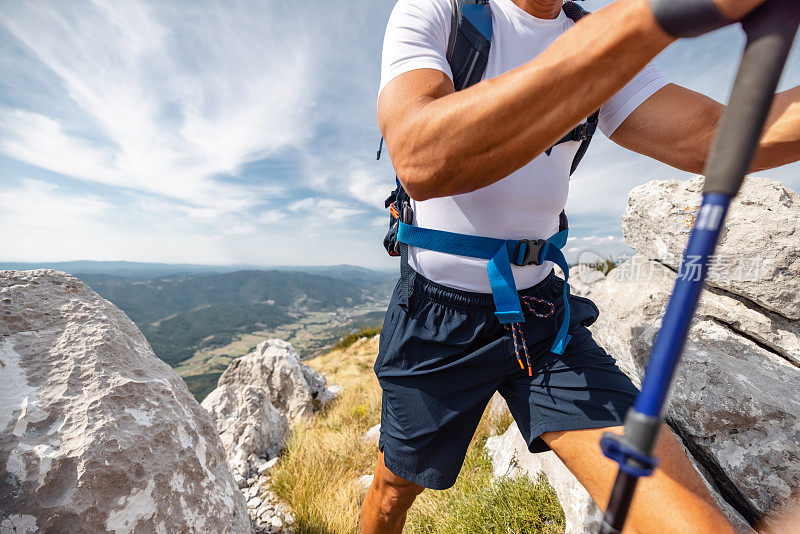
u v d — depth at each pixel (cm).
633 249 295
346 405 634
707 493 71
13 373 124
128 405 136
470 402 109
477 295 105
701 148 98
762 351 189
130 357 155
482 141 49
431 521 252
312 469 347
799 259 194
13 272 151
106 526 114
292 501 287
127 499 120
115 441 124
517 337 104
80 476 113
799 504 79
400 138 60
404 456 118
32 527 105
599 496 86
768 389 157
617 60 39
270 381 615
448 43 93
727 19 33
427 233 107
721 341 195
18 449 112
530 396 104
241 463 354
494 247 103
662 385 36
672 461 73
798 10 33
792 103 79
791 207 215
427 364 111
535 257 104
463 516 228
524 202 103
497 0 101
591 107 43
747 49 35
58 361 133
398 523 141
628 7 37
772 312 202
